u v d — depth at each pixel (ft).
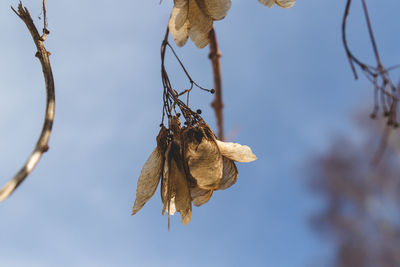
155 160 1.65
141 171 1.65
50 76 1.56
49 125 1.51
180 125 1.66
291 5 1.61
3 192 1.41
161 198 1.62
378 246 12.15
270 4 1.61
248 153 1.65
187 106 1.66
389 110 1.73
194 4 1.63
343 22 1.74
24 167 1.45
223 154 1.65
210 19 1.63
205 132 1.65
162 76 1.66
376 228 12.36
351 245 12.48
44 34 1.61
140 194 1.63
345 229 12.65
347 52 1.75
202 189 1.64
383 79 1.74
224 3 1.63
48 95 1.54
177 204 1.61
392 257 11.93
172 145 1.64
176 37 1.64
